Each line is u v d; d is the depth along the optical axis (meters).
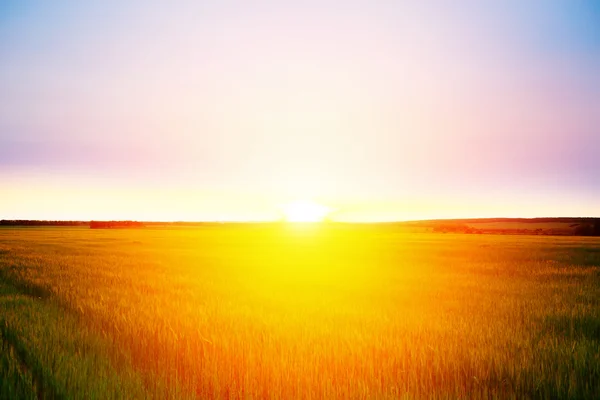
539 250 32.72
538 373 5.46
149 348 6.38
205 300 10.77
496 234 94.38
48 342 6.51
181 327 7.65
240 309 9.52
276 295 11.72
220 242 49.62
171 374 5.41
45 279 14.44
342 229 136.50
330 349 6.40
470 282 14.67
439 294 11.97
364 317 8.73
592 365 5.69
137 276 15.84
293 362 5.85
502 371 5.57
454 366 5.68
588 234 82.44
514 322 8.48
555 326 8.09
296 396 4.91
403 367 5.60
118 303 9.97
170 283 14.02
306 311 9.39
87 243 43.72
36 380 5.02
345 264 21.88
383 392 4.98
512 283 14.37
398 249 35.44
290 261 23.69
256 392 4.91
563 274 17.22
